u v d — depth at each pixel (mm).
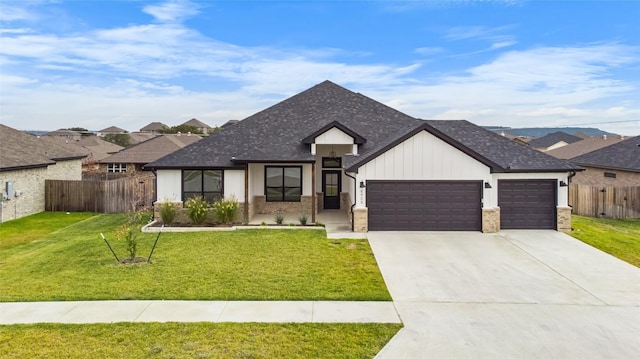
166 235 17312
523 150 19500
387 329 8383
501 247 15281
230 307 9445
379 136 22359
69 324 8539
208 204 20281
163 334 8062
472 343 7828
